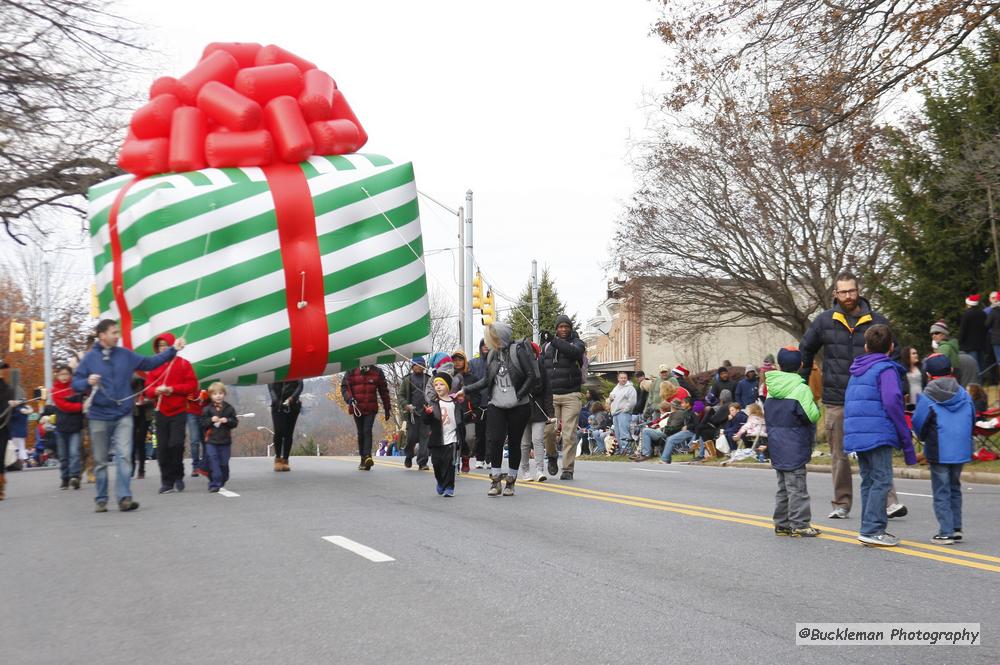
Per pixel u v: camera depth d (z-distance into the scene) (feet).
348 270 45.39
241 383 46.37
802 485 29.78
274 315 44.50
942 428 28.53
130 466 39.27
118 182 46.93
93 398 38.65
